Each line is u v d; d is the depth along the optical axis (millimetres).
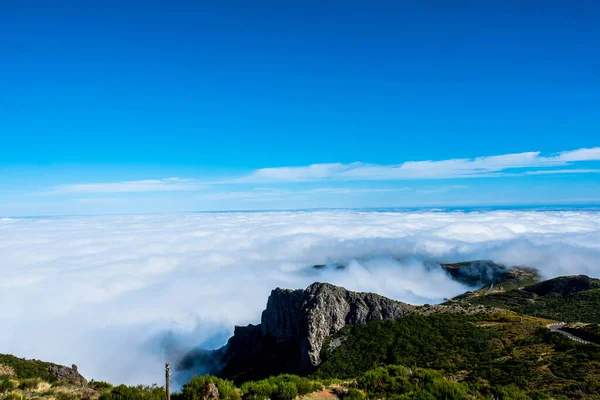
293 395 27641
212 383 27109
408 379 32344
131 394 26906
